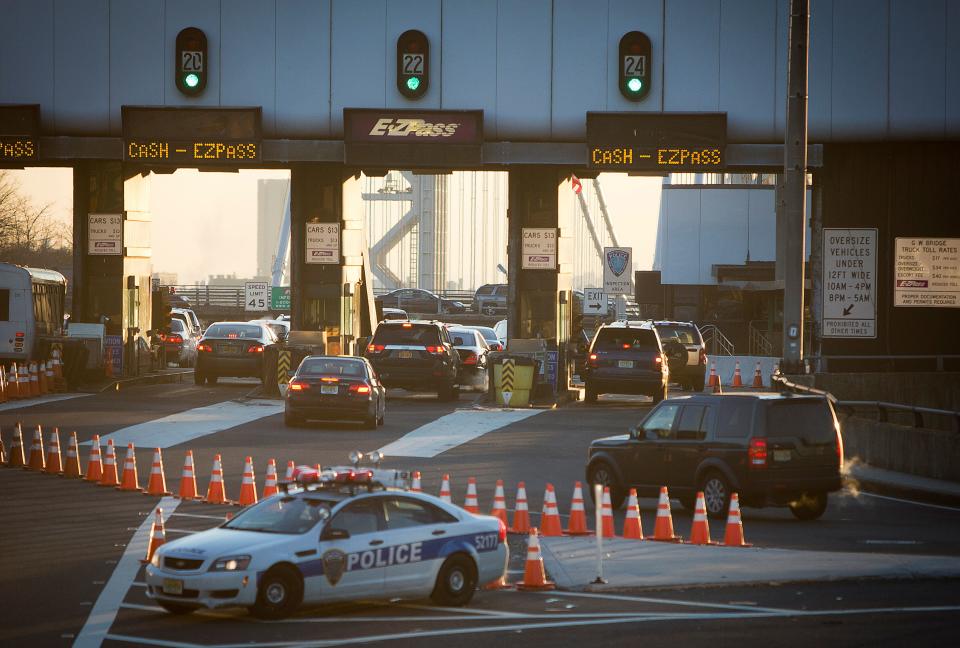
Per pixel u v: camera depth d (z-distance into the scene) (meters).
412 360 120.75
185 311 173.75
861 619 41.66
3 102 128.12
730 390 152.62
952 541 58.69
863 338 125.19
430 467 81.00
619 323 125.94
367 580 42.81
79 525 60.31
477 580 45.12
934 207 125.12
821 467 64.19
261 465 80.19
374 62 126.81
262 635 39.31
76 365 126.62
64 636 38.91
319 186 134.38
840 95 124.19
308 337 128.88
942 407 124.00
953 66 123.56
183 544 42.16
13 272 125.94
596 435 98.38
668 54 125.31
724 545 56.34
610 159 124.06
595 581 48.09
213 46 127.25
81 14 128.00
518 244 130.12
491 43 125.94
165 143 126.62
